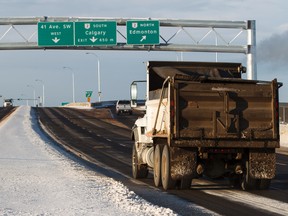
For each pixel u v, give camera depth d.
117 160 29.73
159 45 51.00
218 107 16.27
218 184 18.56
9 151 31.62
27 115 89.69
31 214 11.64
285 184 18.75
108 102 130.88
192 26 50.03
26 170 21.58
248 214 12.61
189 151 16.42
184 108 16.12
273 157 16.67
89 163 27.89
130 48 51.47
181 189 17.06
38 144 38.22
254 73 49.84
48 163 25.09
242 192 16.61
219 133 16.20
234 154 16.83
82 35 51.06
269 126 16.47
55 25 50.72
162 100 17.17
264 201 14.69
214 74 19.06
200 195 15.88
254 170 16.59
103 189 16.28
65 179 18.72
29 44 50.28
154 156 18.14
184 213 12.72
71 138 49.12
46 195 14.64
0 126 61.56
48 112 102.25
